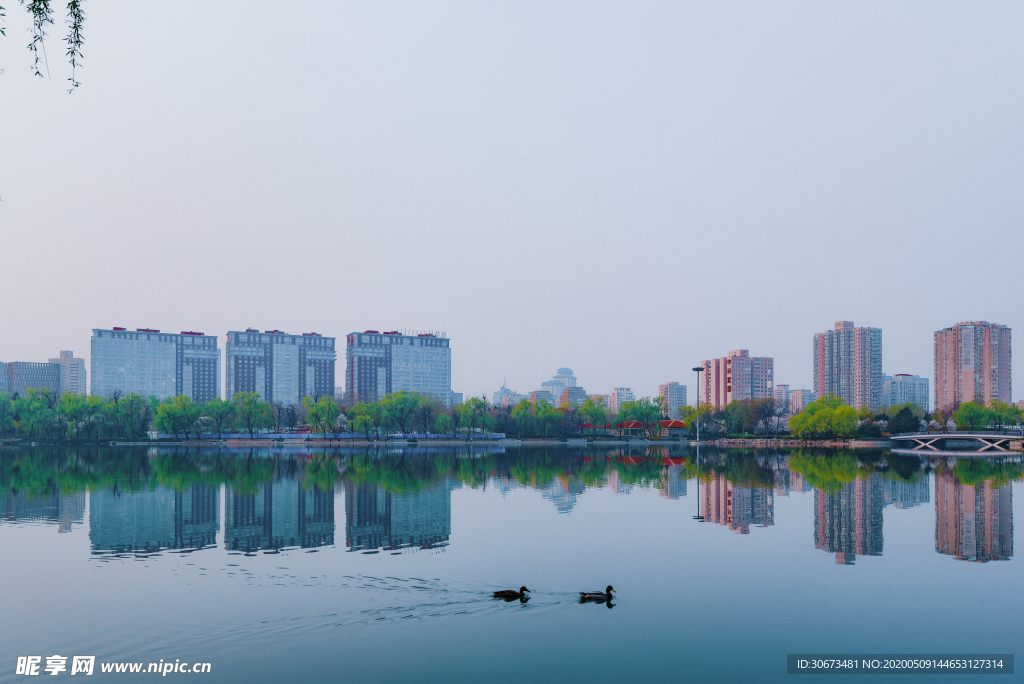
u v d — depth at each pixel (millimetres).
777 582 38031
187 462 128375
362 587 35531
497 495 75375
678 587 36688
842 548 47281
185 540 48594
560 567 40594
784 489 82812
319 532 51750
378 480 91625
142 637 28047
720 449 186375
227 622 29938
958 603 34438
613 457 149000
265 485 84625
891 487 85188
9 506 66000
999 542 49906
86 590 34969
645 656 26703
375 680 23969
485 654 26609
